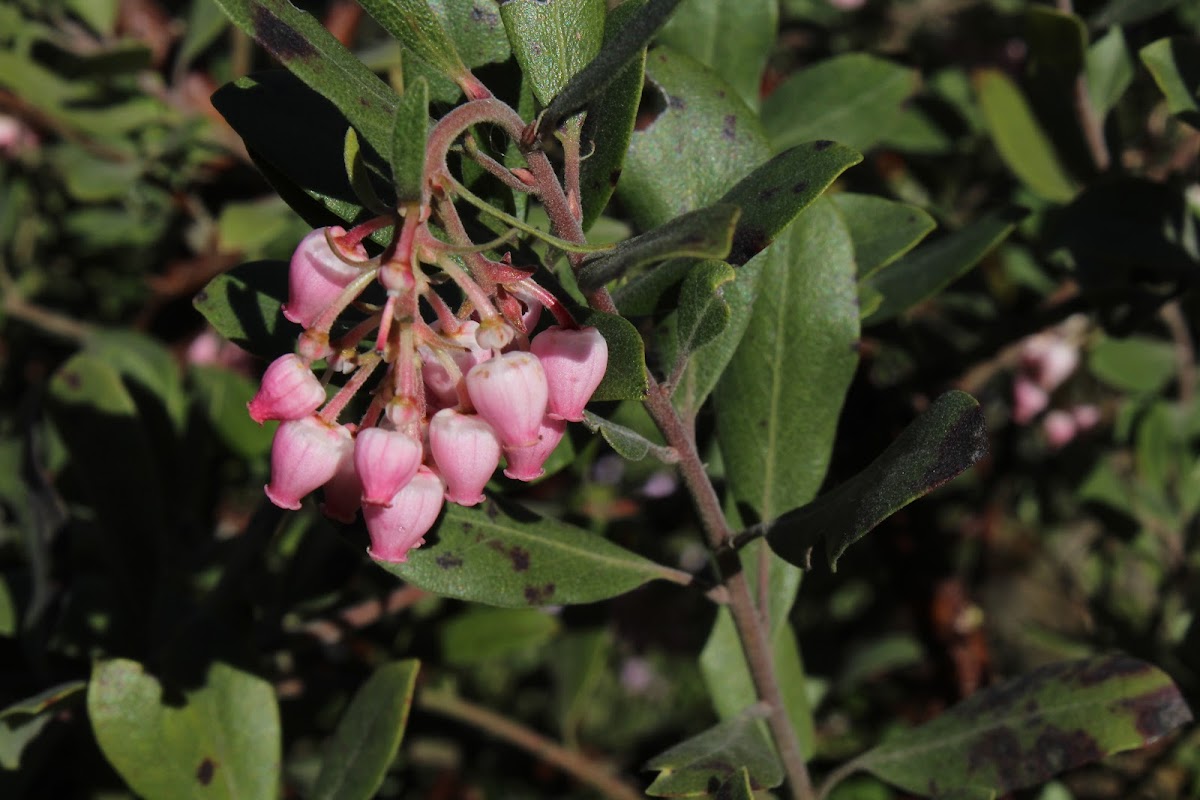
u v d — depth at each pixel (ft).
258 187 1.43
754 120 0.83
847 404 1.15
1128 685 0.85
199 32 1.34
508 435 0.73
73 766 1.13
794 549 0.77
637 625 1.48
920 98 1.24
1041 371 1.31
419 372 0.73
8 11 1.34
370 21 1.53
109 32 1.42
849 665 1.30
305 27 0.74
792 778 0.86
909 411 1.15
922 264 0.95
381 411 0.75
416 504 0.74
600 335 0.74
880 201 0.91
